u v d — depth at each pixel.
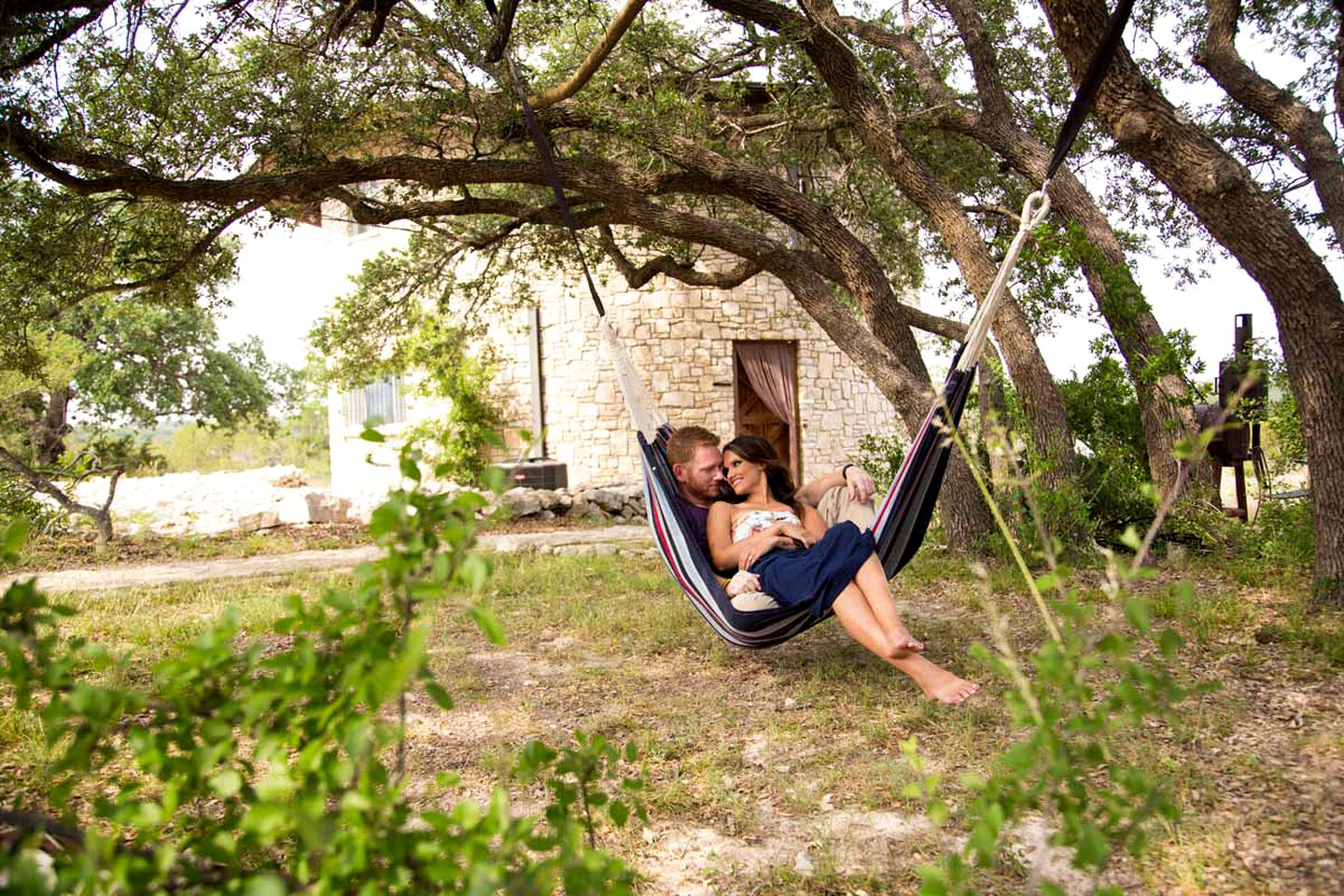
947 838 2.91
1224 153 5.59
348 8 6.51
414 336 14.66
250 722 1.47
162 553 10.02
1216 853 2.67
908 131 9.97
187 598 7.38
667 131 8.07
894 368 8.11
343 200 8.34
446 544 1.50
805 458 16.53
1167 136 5.62
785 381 16.58
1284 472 8.16
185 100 6.95
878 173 12.81
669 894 2.64
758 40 7.78
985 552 7.88
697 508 5.24
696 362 15.87
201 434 31.12
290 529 11.81
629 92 8.88
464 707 4.43
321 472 27.47
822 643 5.47
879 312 8.34
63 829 1.43
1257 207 5.50
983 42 8.67
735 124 10.16
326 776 1.42
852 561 3.96
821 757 3.62
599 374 15.42
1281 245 5.48
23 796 3.16
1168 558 7.62
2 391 12.37
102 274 8.27
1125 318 7.92
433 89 7.61
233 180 7.18
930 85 8.84
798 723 4.04
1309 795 3.02
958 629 5.61
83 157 6.60
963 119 8.77
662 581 7.63
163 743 1.57
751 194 8.27
